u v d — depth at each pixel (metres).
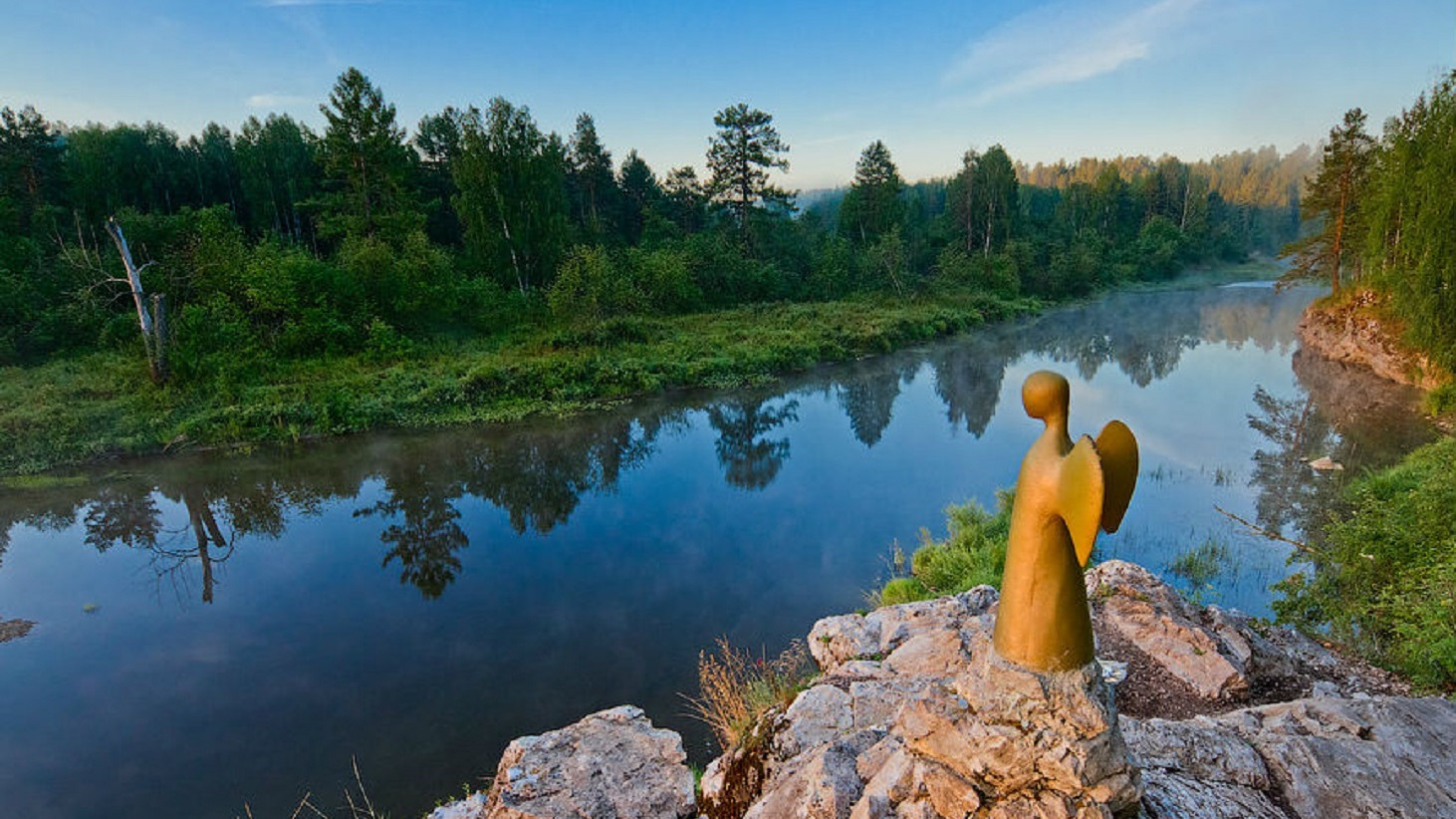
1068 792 3.33
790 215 67.00
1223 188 136.12
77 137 42.97
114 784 8.15
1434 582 7.70
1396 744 4.93
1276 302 63.06
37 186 38.97
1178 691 6.76
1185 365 33.69
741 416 25.16
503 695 9.59
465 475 18.89
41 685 10.05
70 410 20.19
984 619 7.91
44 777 8.30
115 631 11.50
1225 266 96.50
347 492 17.72
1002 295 59.62
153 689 9.90
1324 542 13.20
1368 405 23.77
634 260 46.06
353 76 35.97
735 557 13.71
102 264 29.47
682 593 12.30
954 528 13.77
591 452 20.84
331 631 11.36
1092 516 2.77
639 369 28.48
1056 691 3.30
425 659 10.49
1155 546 13.66
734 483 18.09
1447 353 23.45
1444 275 23.59
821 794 4.38
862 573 12.93
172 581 13.25
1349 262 38.94
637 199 63.78
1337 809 4.30
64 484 18.02
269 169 46.50
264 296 27.20
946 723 3.62
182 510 16.67
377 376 25.81
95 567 13.87
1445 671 6.92
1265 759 4.75
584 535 14.95
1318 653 7.65
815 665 9.86
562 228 43.47
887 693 6.16
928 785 3.66
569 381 27.03
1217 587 12.05
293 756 8.53
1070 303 64.50
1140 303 64.62
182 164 47.53
